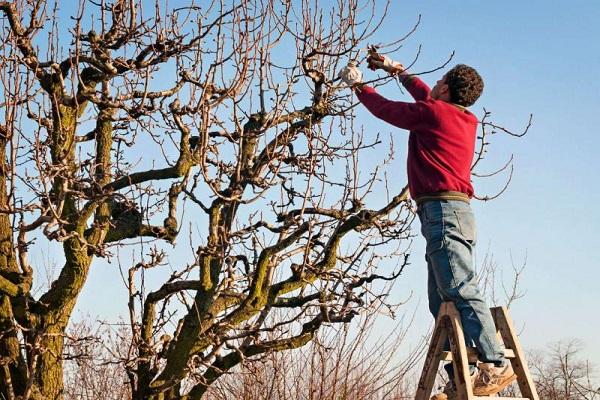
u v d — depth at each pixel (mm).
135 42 9016
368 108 5902
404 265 9742
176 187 9695
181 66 8984
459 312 5367
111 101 9016
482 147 9211
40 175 8180
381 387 11383
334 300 9477
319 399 10617
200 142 8648
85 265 9133
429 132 5613
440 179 5523
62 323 9438
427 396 5391
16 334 9312
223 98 8469
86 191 9188
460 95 5758
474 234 5555
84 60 8961
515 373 5562
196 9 8922
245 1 8594
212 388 11164
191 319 9305
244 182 9109
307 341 9531
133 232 9789
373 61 6520
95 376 13172
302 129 9289
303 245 9727
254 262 10062
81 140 9547
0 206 8664
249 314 9164
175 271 9875
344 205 9414
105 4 9023
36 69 8555
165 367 9406
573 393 18906
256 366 10008
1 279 9125
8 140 8297
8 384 9109
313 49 8703
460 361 5188
